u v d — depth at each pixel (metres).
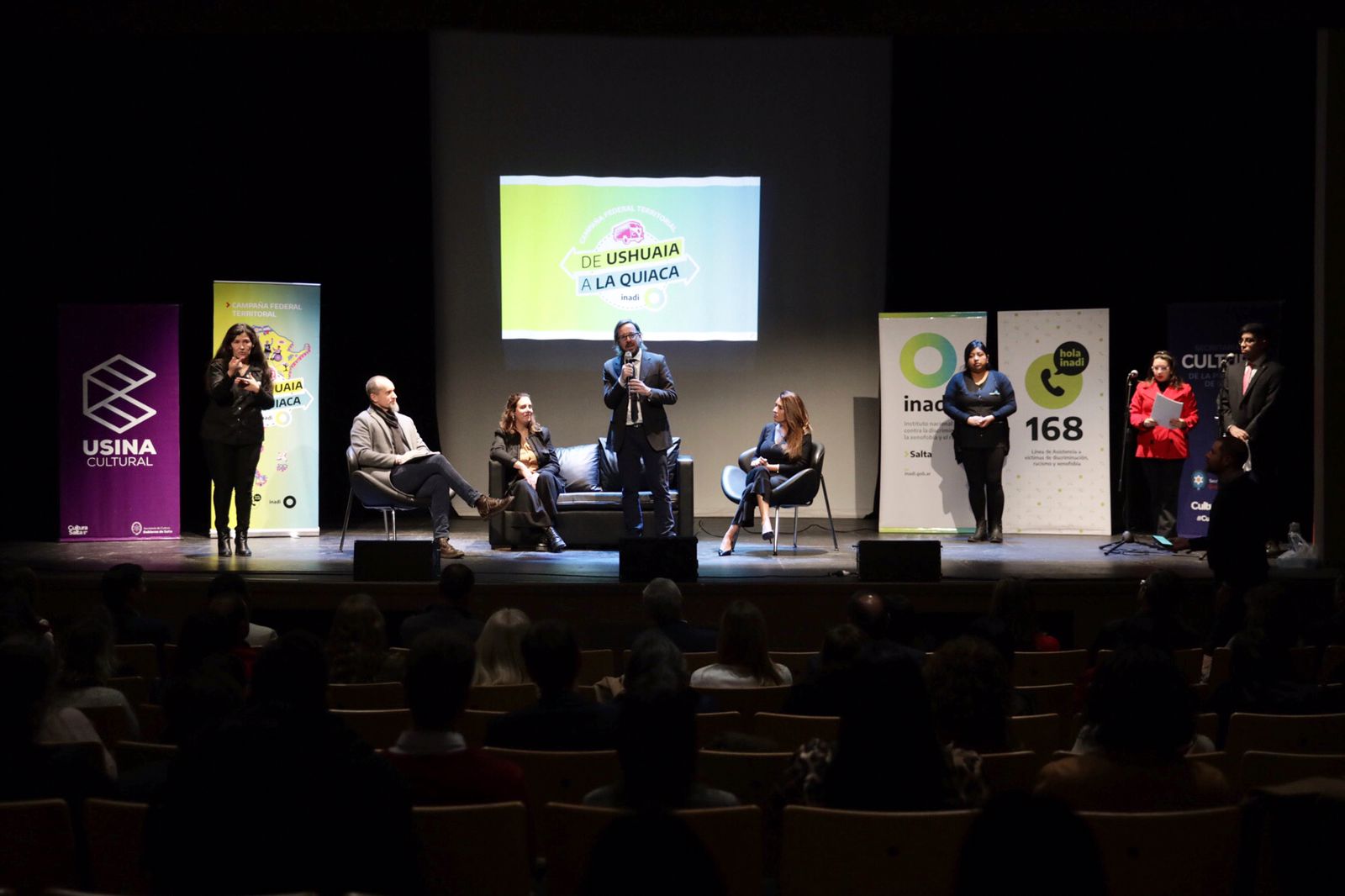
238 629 3.98
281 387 8.34
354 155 9.50
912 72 9.38
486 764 2.46
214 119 9.32
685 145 9.76
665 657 3.26
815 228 9.75
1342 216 7.15
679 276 9.68
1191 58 8.99
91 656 3.43
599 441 8.63
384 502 7.43
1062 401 8.76
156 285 9.30
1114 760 2.40
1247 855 2.57
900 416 8.84
